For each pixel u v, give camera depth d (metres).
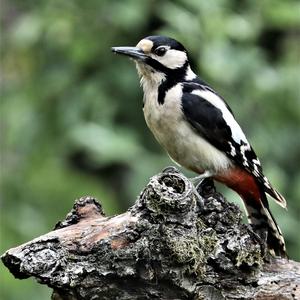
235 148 9.75
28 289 12.56
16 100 14.50
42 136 14.22
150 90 9.96
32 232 13.30
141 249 8.03
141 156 13.19
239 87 13.14
